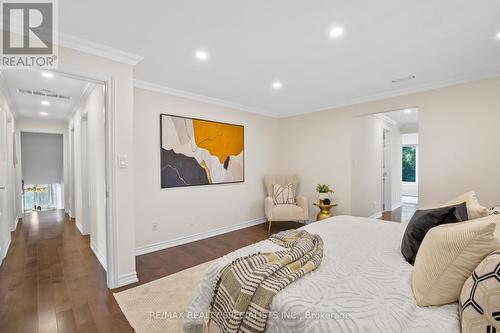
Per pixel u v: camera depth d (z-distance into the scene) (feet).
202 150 12.59
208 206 12.89
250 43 7.07
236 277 4.06
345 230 6.84
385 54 7.77
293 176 15.65
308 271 4.15
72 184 16.84
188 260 9.68
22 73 8.92
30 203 21.16
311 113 15.20
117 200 7.51
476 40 6.90
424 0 5.22
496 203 9.10
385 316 3.02
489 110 9.24
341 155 13.82
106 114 7.39
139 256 10.09
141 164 10.37
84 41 6.78
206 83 10.56
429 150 10.62
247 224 15.02
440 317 3.07
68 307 6.41
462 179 9.80
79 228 14.19
